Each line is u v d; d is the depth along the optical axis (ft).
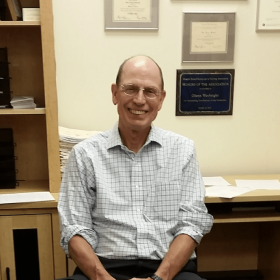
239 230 7.64
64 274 5.91
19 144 6.86
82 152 4.94
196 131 7.19
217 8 6.77
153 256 4.73
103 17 6.60
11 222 5.68
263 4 6.79
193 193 4.99
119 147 4.95
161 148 5.06
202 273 7.61
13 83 6.64
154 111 4.83
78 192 4.83
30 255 5.83
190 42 6.81
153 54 6.81
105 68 6.78
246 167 7.43
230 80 7.04
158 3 6.61
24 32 6.50
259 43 6.97
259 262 7.68
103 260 4.73
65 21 6.56
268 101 7.23
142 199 4.90
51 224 5.77
